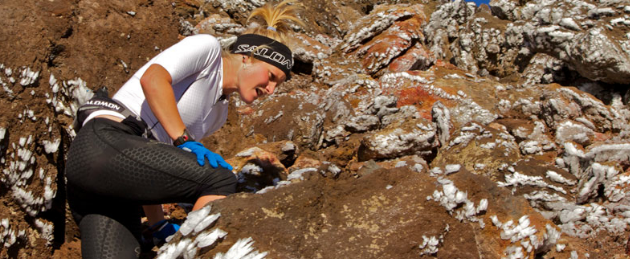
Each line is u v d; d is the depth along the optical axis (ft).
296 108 18.37
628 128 19.43
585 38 23.76
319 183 6.76
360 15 40.09
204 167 6.18
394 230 6.47
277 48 7.20
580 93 20.42
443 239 6.61
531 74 29.99
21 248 8.05
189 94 6.78
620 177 11.72
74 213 6.48
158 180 6.03
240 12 29.78
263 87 7.23
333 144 17.74
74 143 6.22
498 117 20.39
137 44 11.22
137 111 6.59
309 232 6.35
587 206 11.14
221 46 7.39
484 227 6.94
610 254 10.06
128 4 11.35
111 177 5.99
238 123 13.57
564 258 7.94
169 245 5.97
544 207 12.27
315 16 33.27
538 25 27.48
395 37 25.50
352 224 6.56
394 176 7.05
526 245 6.93
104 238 6.21
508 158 14.34
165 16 12.19
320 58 24.85
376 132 15.89
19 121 8.13
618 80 23.71
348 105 19.02
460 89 21.86
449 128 17.04
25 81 8.34
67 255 8.69
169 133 6.31
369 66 24.95
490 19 38.93
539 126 18.94
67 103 9.42
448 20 45.21
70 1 9.91
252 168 10.21
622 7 24.80
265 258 5.89
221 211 6.03
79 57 9.84
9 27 8.45
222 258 5.81
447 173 7.14
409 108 17.29
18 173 8.00
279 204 6.32
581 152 14.30
